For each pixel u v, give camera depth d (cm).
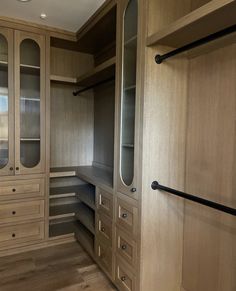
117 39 183
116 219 187
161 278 167
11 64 234
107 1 194
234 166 137
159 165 160
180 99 165
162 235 165
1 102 238
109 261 201
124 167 179
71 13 218
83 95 312
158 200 162
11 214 243
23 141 246
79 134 311
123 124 180
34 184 251
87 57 312
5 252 244
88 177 239
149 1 150
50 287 198
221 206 120
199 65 157
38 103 252
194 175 163
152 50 153
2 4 203
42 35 246
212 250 152
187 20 122
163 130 160
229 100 139
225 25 123
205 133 154
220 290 147
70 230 279
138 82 158
